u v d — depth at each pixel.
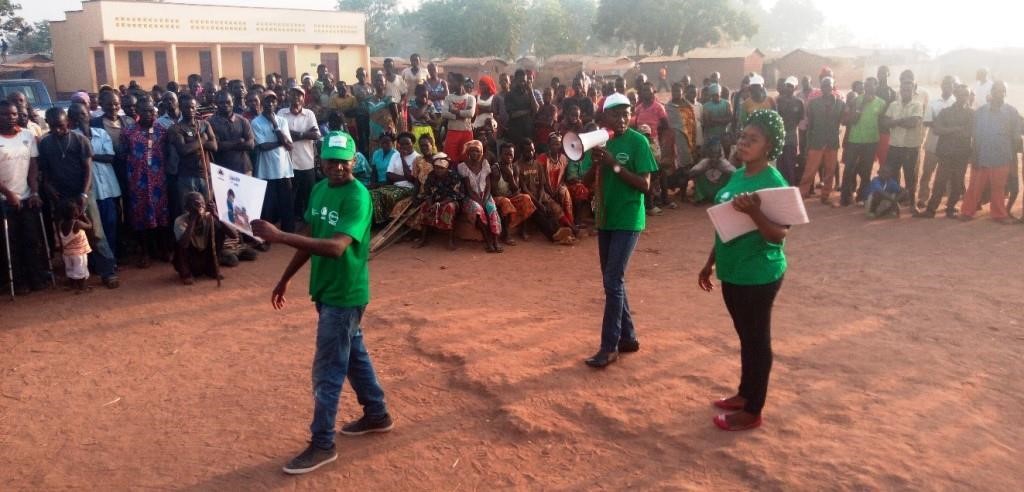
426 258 8.97
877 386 5.00
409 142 10.01
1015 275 7.64
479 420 4.73
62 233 7.60
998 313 6.45
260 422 4.79
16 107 7.55
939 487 3.78
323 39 41.34
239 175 4.18
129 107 10.28
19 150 7.44
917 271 7.89
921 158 14.99
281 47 39.88
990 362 5.38
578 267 8.49
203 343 6.22
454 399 5.02
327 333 4.08
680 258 8.79
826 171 11.84
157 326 6.67
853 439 4.29
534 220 9.86
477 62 49.44
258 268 8.57
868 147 11.33
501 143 11.29
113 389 5.36
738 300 4.24
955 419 4.51
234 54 38.69
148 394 5.26
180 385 5.39
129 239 9.20
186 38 36.03
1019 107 28.56
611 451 4.30
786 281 7.63
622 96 5.23
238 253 8.81
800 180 12.75
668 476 4.01
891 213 10.78
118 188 8.39
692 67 49.22
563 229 9.60
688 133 12.09
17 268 7.68
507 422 4.63
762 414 4.63
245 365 5.73
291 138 10.23
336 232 3.92
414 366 5.57
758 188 4.15
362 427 4.55
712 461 4.13
